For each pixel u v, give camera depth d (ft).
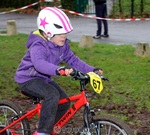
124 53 34.45
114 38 43.47
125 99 22.48
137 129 18.44
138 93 23.50
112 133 15.17
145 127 18.71
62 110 14.34
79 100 13.78
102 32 46.55
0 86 24.99
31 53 13.57
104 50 35.70
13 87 24.79
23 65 14.24
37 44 13.65
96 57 33.04
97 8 42.29
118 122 13.24
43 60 13.32
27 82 14.20
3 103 15.75
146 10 60.95
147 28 50.49
